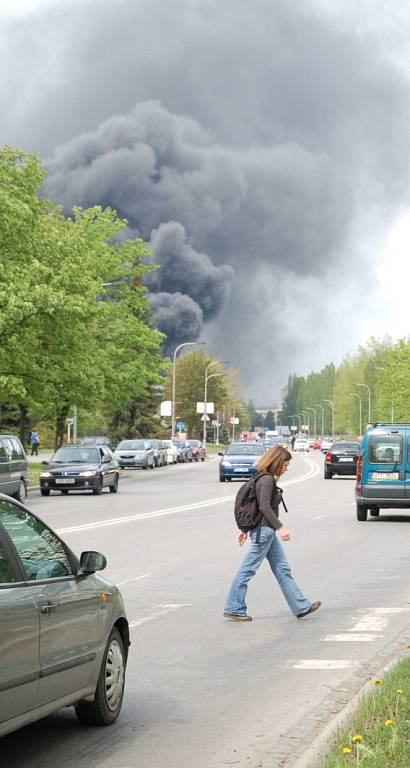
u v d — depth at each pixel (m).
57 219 62.84
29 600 6.92
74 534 25.16
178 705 9.07
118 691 8.56
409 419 132.00
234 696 9.38
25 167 45.31
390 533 25.97
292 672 10.35
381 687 8.70
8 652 6.56
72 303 43.78
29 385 46.88
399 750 6.73
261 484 13.54
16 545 7.19
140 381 67.62
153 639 12.15
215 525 27.94
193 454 102.56
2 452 35.50
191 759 7.45
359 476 29.44
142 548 22.05
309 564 19.52
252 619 13.52
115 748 7.75
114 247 68.06
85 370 51.72
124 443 78.12
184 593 15.77
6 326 42.41
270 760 7.38
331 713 8.67
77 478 43.16
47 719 8.63
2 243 44.09
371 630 12.69
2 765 7.32
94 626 8.00
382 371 147.50
